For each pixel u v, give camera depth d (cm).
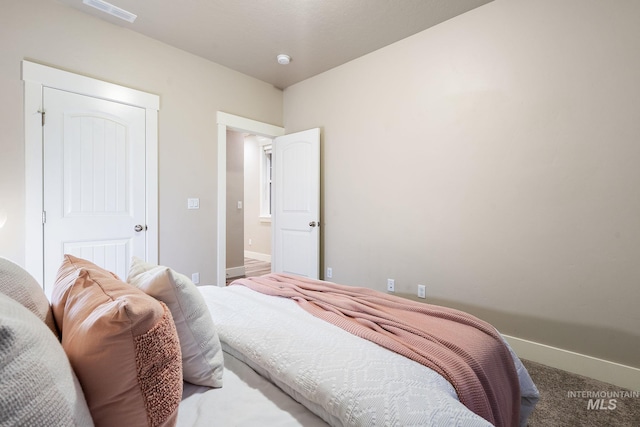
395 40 276
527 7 209
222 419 73
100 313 57
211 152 316
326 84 338
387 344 98
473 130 235
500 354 113
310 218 339
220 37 271
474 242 236
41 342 46
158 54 276
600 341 186
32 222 213
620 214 180
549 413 154
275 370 85
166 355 60
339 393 71
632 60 175
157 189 277
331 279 338
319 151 334
